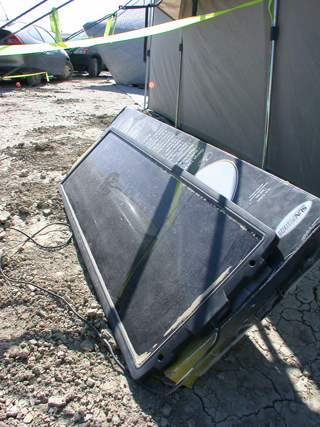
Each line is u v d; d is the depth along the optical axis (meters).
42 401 1.70
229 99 4.82
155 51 7.22
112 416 1.66
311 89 3.44
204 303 1.64
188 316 1.67
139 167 2.67
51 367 1.87
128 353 1.84
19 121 6.36
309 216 1.64
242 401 1.76
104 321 2.16
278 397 1.79
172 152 2.75
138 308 1.95
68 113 7.21
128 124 3.47
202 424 1.65
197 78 5.54
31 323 2.12
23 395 1.72
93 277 2.37
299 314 2.30
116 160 3.01
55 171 4.22
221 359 1.98
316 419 1.70
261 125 4.27
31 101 8.29
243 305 1.57
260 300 1.58
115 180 2.81
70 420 1.63
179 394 1.79
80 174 3.40
